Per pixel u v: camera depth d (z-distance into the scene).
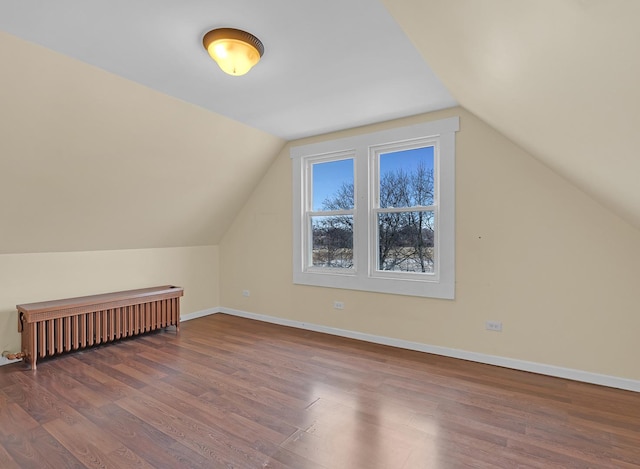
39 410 2.19
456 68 1.88
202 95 2.83
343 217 3.90
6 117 2.24
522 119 1.98
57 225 3.15
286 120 3.46
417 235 3.44
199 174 3.72
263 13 1.78
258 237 4.52
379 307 3.56
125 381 2.63
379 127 3.53
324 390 2.48
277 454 1.76
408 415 2.14
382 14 1.79
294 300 4.20
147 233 3.95
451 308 3.16
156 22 1.86
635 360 2.47
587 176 2.08
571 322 2.67
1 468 1.65
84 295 3.58
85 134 2.64
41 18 1.81
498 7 1.01
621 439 1.89
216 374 2.76
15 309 3.09
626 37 0.77
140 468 1.66
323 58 2.25
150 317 3.78
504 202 2.91
